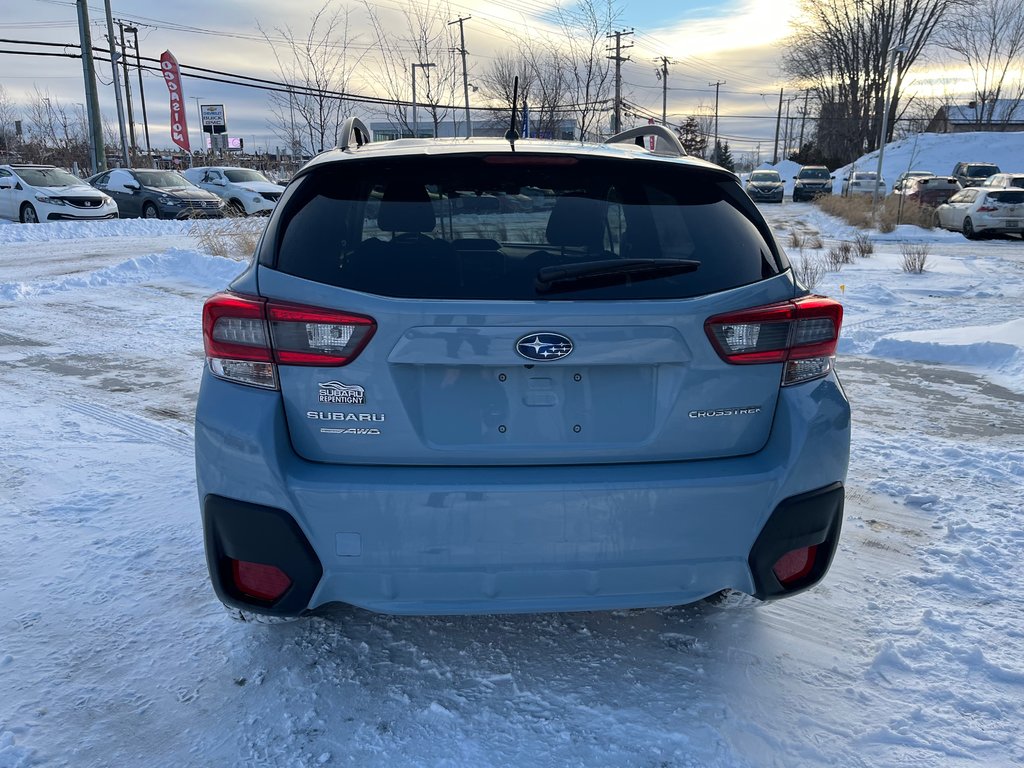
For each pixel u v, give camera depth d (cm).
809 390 249
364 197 247
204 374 246
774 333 242
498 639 296
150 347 771
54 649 285
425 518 225
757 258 251
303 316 226
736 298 239
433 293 227
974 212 2127
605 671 277
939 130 7206
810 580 259
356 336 224
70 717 251
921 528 397
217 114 4097
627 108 2400
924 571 352
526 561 230
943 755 239
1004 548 373
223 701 260
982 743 244
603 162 259
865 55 5734
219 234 1451
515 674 275
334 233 239
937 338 793
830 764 235
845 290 1142
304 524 227
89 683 267
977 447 509
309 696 262
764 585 246
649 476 233
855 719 254
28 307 967
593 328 226
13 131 4822
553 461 236
